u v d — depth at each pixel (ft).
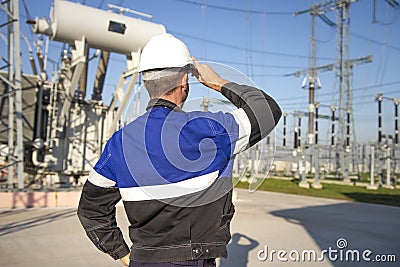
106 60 49.98
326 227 30.78
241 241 24.63
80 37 39.75
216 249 5.90
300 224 31.94
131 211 6.07
